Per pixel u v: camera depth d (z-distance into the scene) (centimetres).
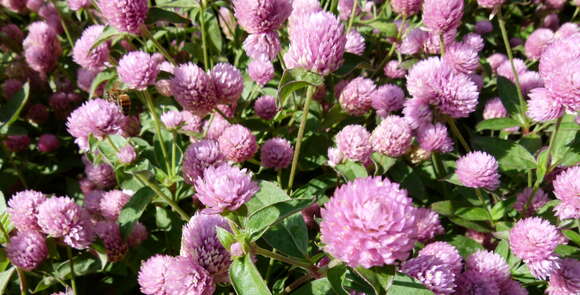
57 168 43
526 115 37
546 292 30
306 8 38
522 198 33
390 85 38
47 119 46
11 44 50
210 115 39
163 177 33
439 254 28
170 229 34
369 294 25
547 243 28
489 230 32
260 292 23
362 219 21
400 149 32
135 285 33
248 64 41
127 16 33
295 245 26
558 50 31
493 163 31
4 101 47
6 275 30
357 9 45
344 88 38
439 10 35
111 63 39
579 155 32
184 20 36
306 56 27
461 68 37
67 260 31
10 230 32
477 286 27
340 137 32
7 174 42
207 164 31
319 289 26
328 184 35
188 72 32
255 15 31
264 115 38
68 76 48
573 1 52
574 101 29
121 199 34
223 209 25
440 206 33
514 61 42
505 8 54
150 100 33
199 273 25
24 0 53
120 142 32
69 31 50
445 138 33
